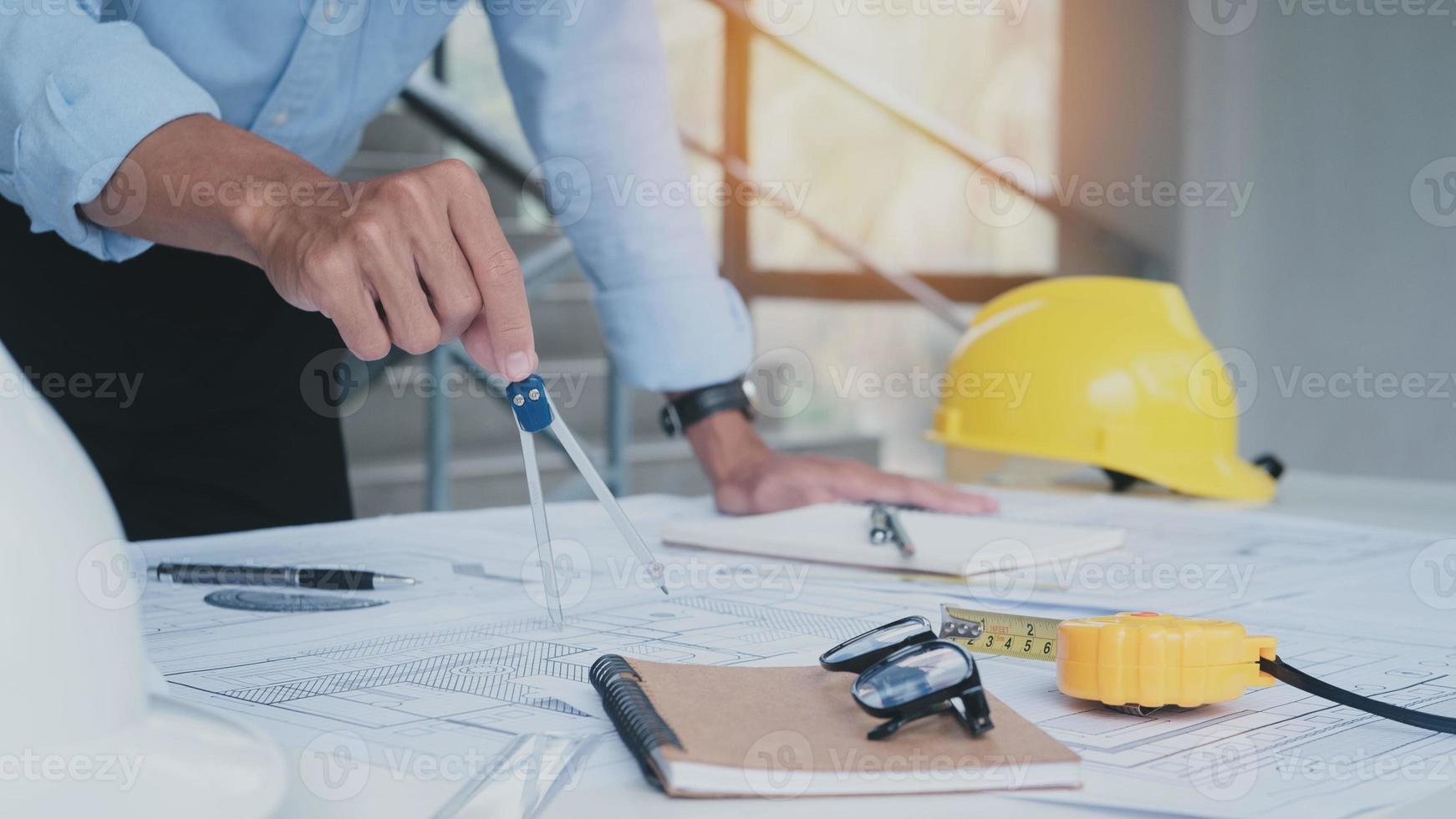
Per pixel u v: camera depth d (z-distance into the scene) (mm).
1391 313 2820
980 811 351
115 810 289
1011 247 3035
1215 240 2896
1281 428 2947
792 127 3104
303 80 961
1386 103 2783
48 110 663
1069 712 456
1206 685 447
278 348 1109
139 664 321
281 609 633
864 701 392
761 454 1048
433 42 1048
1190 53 2863
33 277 1010
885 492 983
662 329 1026
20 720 291
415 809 349
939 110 3102
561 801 354
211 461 1100
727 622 613
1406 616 645
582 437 2766
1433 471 2797
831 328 3232
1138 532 945
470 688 480
